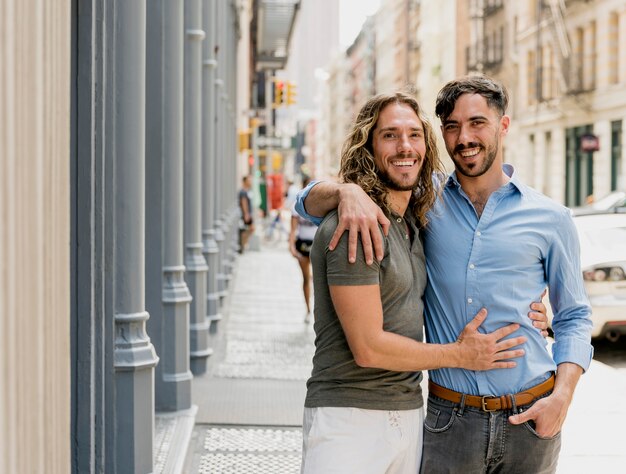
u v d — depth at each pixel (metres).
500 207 2.65
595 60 31.19
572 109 32.62
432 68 55.91
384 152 2.48
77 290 3.30
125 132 3.94
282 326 10.23
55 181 1.59
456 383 2.60
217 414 6.09
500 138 2.70
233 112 19.06
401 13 73.06
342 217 2.33
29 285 1.41
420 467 2.67
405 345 2.37
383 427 2.46
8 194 1.30
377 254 2.32
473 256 2.60
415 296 2.51
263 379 7.30
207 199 9.31
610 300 8.27
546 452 2.60
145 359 4.01
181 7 5.70
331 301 2.45
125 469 3.98
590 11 30.86
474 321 2.49
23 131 1.37
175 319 5.77
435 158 2.63
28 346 1.41
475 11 43.12
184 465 4.75
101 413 3.59
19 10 1.34
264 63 42.09
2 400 1.29
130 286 4.00
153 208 5.64
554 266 2.67
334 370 2.47
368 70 101.31
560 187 33.97
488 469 2.64
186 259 7.43
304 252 10.12
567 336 2.67
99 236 3.47
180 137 5.75
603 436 5.65
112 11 3.74
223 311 11.19
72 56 3.24
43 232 1.50
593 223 9.30
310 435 2.48
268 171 42.59
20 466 1.38
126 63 3.88
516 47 38.16
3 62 1.27
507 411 2.56
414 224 2.63
